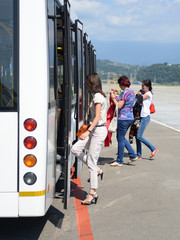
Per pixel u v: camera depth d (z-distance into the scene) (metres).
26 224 4.71
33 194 3.78
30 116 3.71
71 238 4.29
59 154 5.62
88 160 5.39
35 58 3.67
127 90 7.73
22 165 3.75
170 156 9.33
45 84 3.71
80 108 6.79
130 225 4.73
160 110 23.53
